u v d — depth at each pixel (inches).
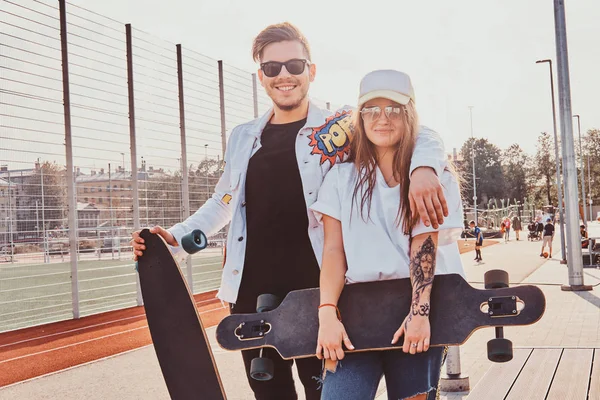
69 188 417.7
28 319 468.8
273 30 114.0
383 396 186.7
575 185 485.4
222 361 262.1
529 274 631.8
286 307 86.4
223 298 116.4
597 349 217.5
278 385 114.1
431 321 80.0
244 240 114.9
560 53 497.7
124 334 372.5
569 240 478.3
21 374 274.7
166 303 90.0
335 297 83.9
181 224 113.3
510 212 2493.8
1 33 374.3
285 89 113.7
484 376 179.8
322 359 89.0
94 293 625.3
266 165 113.7
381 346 81.5
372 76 86.3
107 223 449.7
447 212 79.6
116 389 226.1
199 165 521.0
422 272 79.9
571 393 156.8
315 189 110.0
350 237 86.5
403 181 85.0
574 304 392.8
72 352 322.7
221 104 537.0
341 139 110.6
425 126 90.1
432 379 82.5
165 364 89.7
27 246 406.6
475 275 637.3
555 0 496.4
